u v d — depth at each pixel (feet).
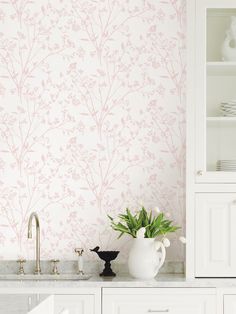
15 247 11.50
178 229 11.46
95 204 11.54
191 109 10.52
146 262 10.30
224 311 9.97
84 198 11.55
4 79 11.65
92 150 11.60
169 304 9.99
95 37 11.66
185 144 11.58
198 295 9.98
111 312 9.97
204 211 10.39
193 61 10.57
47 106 11.64
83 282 10.02
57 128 11.63
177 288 10.00
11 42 11.69
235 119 10.53
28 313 5.76
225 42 10.66
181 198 11.53
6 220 11.55
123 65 11.66
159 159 11.59
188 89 10.53
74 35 11.66
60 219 11.53
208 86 10.60
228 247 10.35
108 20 11.66
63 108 11.64
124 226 10.73
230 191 10.41
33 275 11.18
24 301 6.46
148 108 11.62
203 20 10.61
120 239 11.46
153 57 11.66
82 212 11.53
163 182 11.56
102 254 10.85
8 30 11.69
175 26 11.60
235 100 10.59
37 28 11.68
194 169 10.43
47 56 11.65
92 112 11.64
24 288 10.02
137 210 11.51
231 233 10.35
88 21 11.67
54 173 11.58
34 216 11.10
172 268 11.28
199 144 10.46
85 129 11.62
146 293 9.98
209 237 10.37
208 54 10.64
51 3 11.69
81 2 11.68
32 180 11.59
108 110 11.64
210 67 10.62
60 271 11.32
